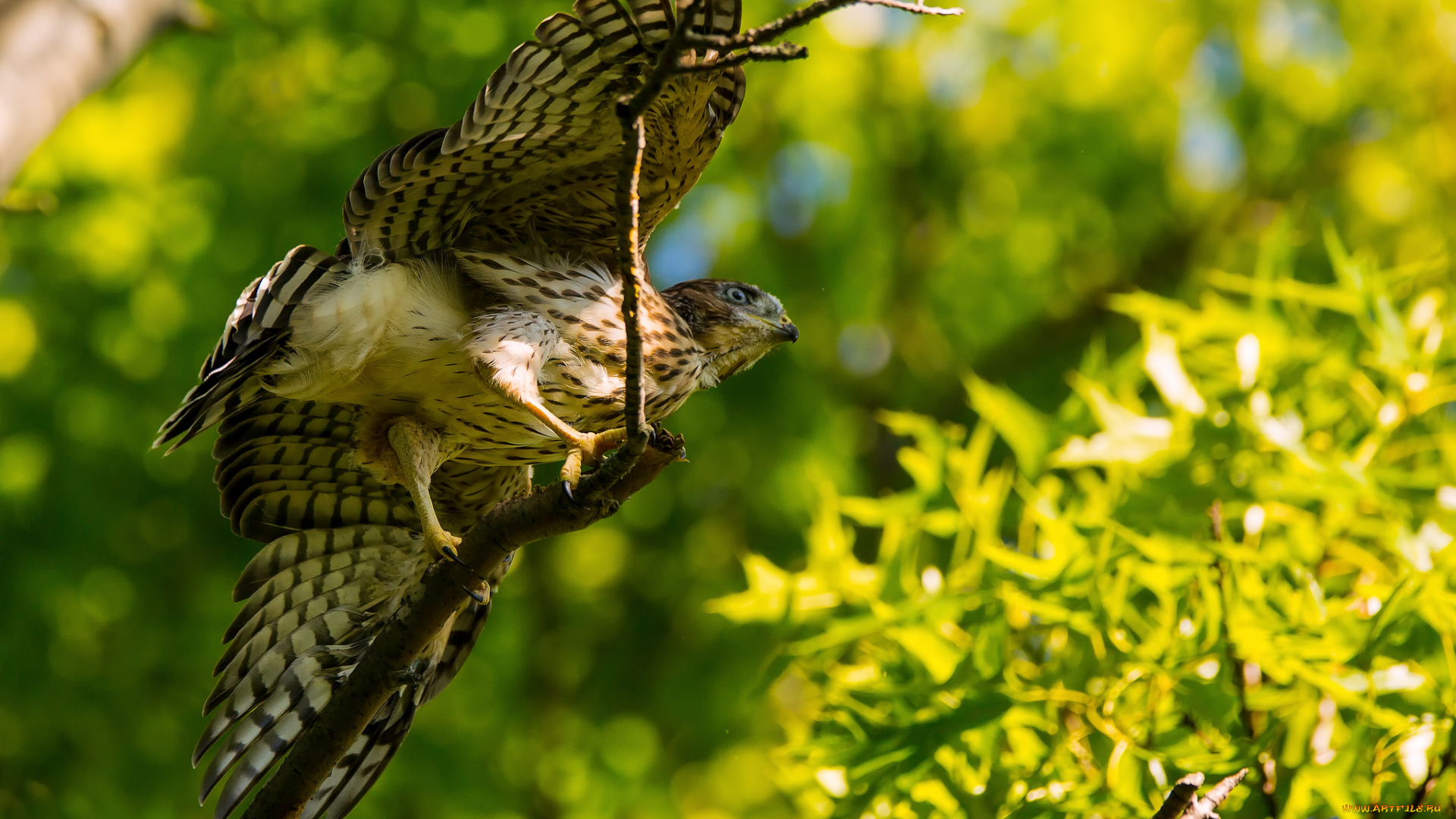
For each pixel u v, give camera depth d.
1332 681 7.07
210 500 16.92
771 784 17.62
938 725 7.71
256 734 8.78
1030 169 20.19
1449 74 19.42
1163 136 20.12
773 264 19.52
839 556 9.19
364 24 17.12
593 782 16.80
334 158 16.69
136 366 16.31
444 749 16.34
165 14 7.34
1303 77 20.09
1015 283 20.67
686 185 8.29
